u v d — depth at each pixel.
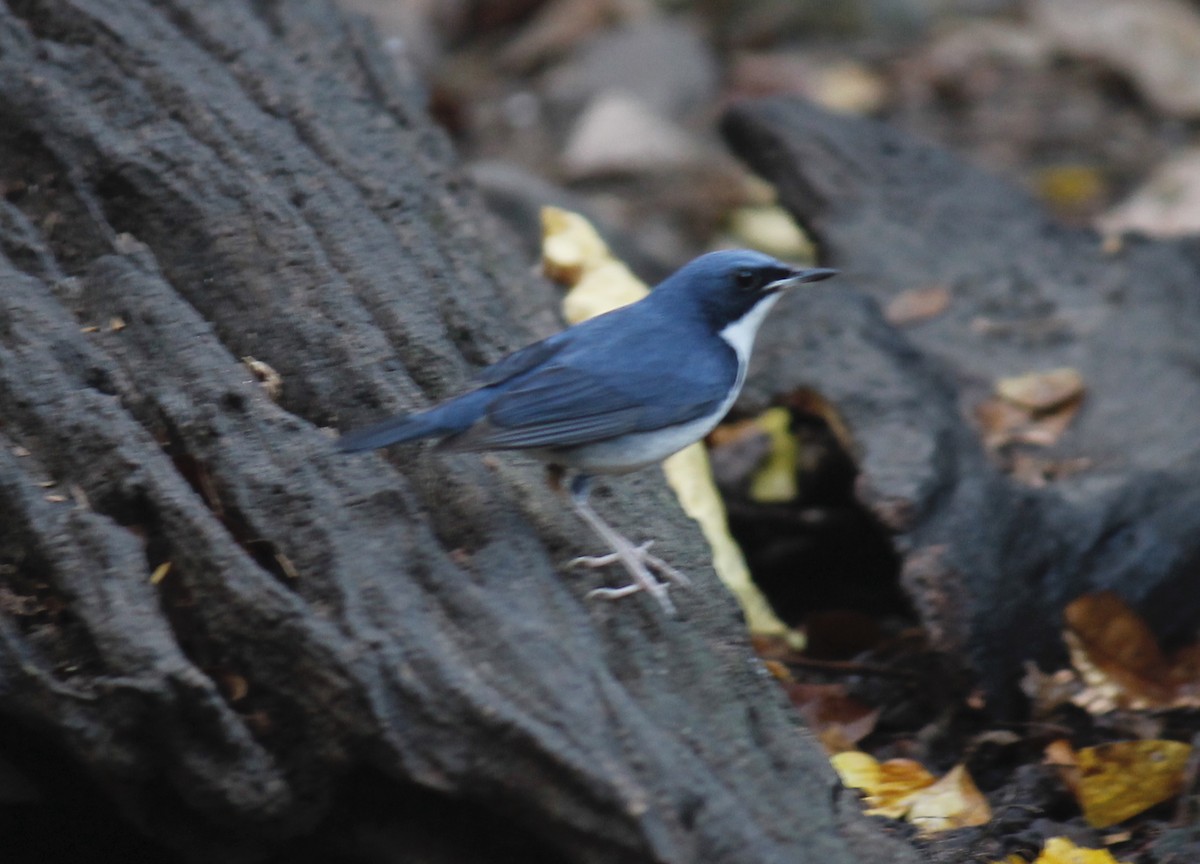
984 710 10.73
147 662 7.40
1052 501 12.16
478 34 26.72
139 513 8.19
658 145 22.36
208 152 10.64
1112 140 22.91
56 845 8.55
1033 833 9.39
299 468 8.50
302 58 13.32
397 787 7.64
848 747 10.63
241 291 9.92
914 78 24.86
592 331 9.40
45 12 11.52
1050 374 13.59
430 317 10.17
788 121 16.64
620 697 7.54
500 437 8.61
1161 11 25.34
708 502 12.45
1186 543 12.00
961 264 15.08
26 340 8.91
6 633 7.70
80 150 10.48
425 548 8.16
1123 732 10.54
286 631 7.56
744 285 9.63
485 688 7.36
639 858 7.02
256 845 7.91
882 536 12.00
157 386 8.97
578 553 9.02
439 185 12.78
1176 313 14.34
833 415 12.55
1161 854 9.02
